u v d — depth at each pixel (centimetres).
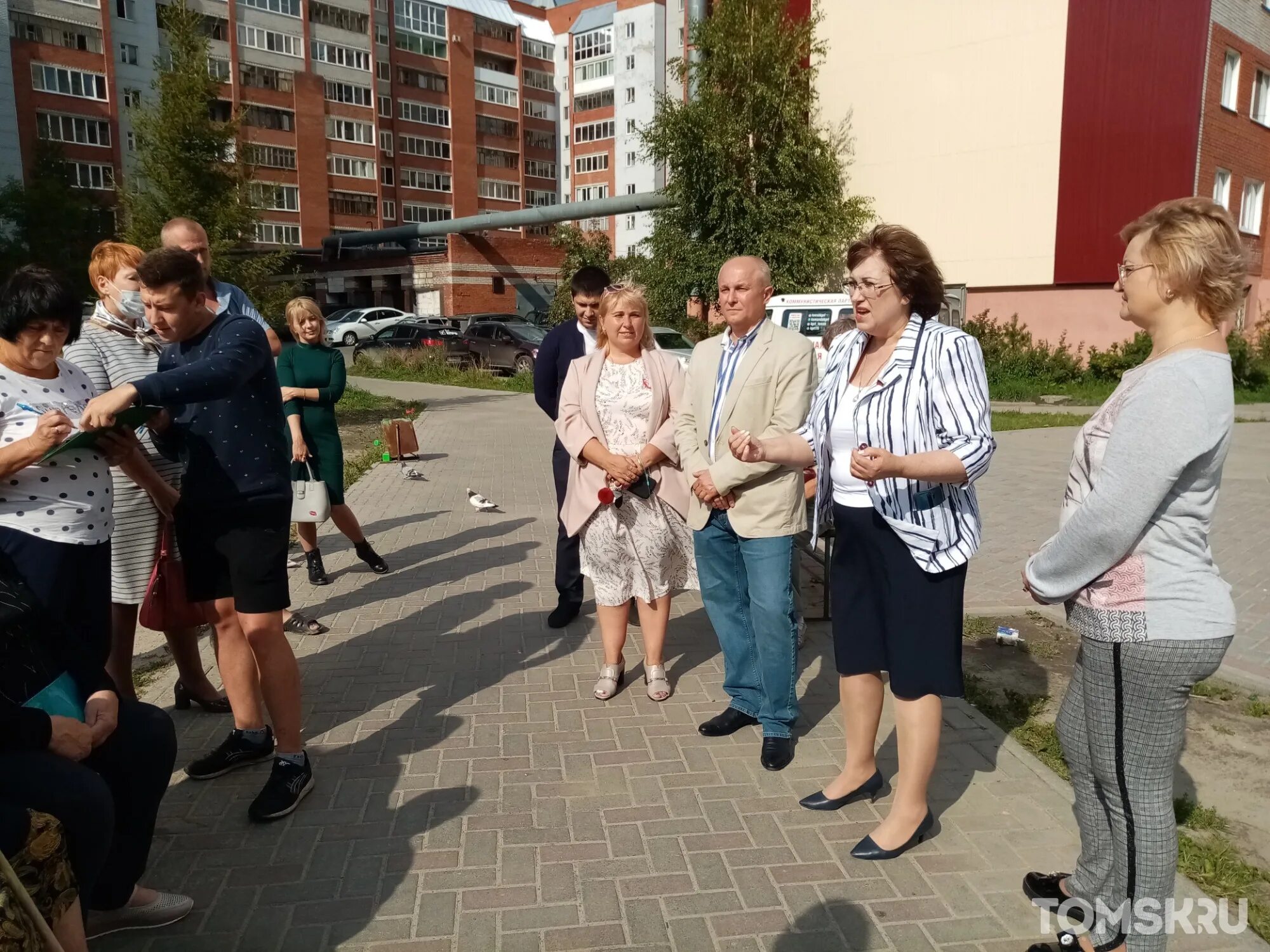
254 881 288
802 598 534
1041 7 2111
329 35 6006
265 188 2003
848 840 312
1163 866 227
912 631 288
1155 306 217
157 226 1844
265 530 321
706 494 363
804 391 357
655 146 2412
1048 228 2167
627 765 366
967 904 277
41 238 3059
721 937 262
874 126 2384
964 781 353
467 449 1318
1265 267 2528
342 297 5125
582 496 425
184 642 402
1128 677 222
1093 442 228
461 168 6894
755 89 2320
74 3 4819
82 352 359
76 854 222
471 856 303
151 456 371
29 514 297
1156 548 218
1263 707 423
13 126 4653
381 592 606
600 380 427
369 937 262
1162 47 2003
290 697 333
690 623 548
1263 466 1162
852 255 290
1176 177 2028
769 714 365
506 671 466
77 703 239
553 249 4984
